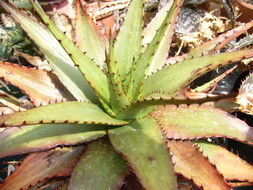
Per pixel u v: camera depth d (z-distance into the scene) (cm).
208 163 42
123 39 51
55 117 40
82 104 45
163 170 37
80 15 55
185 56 55
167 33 55
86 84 50
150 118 46
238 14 92
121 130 45
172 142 45
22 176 42
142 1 51
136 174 36
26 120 37
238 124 45
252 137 44
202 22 79
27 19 50
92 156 42
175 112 47
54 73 50
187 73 48
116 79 42
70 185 39
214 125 45
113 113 46
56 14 64
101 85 47
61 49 52
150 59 45
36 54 77
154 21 59
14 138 43
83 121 40
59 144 42
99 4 82
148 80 49
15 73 49
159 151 39
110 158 42
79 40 55
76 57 45
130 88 46
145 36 57
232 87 74
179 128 45
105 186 39
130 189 43
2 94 64
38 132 44
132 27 51
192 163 43
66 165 44
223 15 95
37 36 51
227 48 76
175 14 55
